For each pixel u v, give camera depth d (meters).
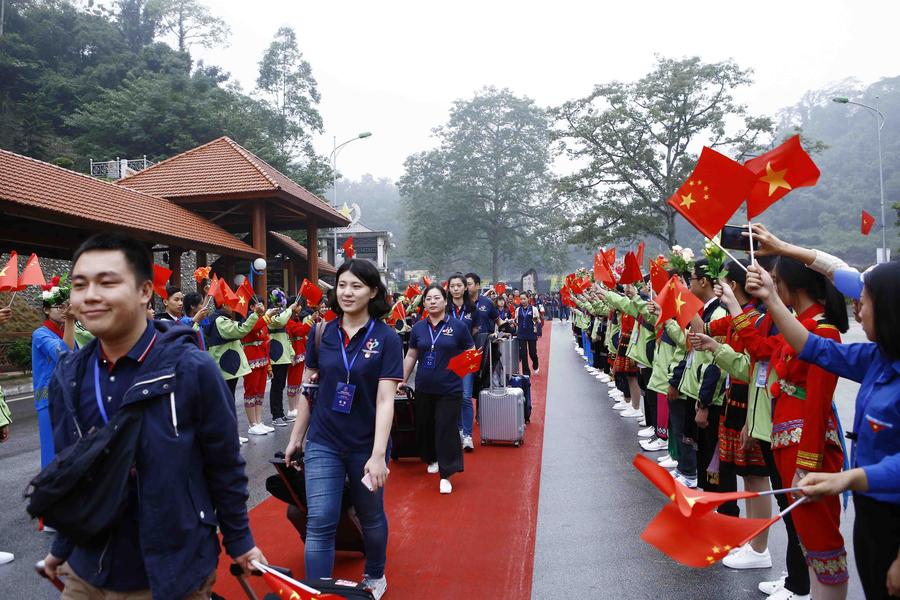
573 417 9.50
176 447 2.02
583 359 18.31
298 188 22.09
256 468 6.83
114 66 37.88
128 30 45.34
